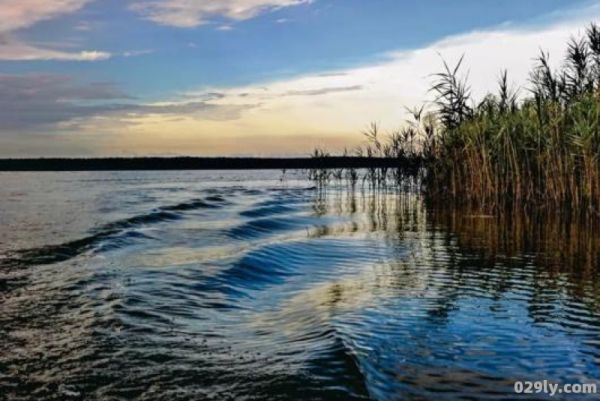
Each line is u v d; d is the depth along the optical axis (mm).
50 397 4992
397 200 30250
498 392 5078
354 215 22547
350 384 5113
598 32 17266
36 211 23234
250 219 20219
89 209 24219
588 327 6957
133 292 8859
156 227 17438
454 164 24312
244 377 5336
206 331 7047
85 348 6246
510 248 13172
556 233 15391
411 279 10070
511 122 20531
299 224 19922
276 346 6344
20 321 7273
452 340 6480
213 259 11820
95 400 4918
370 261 12234
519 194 20141
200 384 5199
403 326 7031
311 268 11711
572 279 9672
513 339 6512
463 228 17281
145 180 70750
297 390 4996
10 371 5586
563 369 5625
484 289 9062
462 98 22344
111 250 12898
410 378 5359
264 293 9617
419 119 25750
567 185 18500
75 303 8180
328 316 7582
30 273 10281
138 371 5566
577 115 17812
